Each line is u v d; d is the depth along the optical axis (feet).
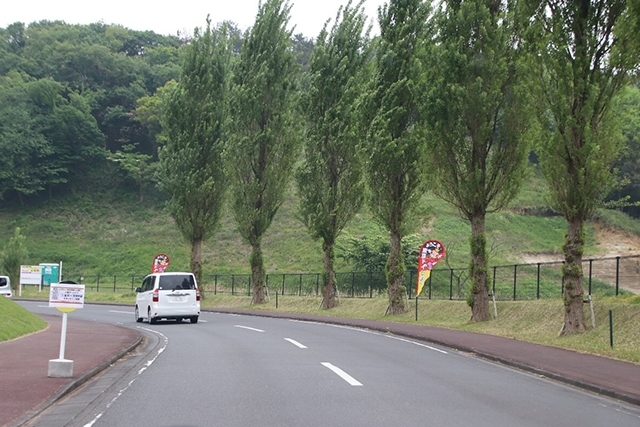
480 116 75.25
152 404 30.73
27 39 363.97
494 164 77.25
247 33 130.31
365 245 168.96
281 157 129.08
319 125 113.09
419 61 82.23
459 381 38.37
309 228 114.52
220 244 240.12
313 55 114.42
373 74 98.94
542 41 61.26
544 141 61.93
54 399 31.65
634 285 145.59
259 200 130.52
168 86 297.12
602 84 60.34
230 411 28.86
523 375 41.88
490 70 74.74
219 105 140.15
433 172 79.15
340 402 30.99
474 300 79.66
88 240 251.80
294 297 133.28
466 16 75.66
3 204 278.46
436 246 90.68
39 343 58.13
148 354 52.65
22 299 165.78
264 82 127.85
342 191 113.70
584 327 61.82
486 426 26.16
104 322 92.02
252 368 43.04
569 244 62.75
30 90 283.59
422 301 101.30
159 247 242.78
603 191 61.93
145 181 282.15
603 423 27.58
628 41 54.95
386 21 97.35
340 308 114.11
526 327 70.74
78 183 286.25
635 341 53.57
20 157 271.69
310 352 52.70
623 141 62.08
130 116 301.02
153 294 89.66
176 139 138.92
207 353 52.21
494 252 182.19
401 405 30.37
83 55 318.86
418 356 51.08
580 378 38.55
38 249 241.96
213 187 140.05
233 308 132.26
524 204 223.71
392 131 94.84
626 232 198.18
